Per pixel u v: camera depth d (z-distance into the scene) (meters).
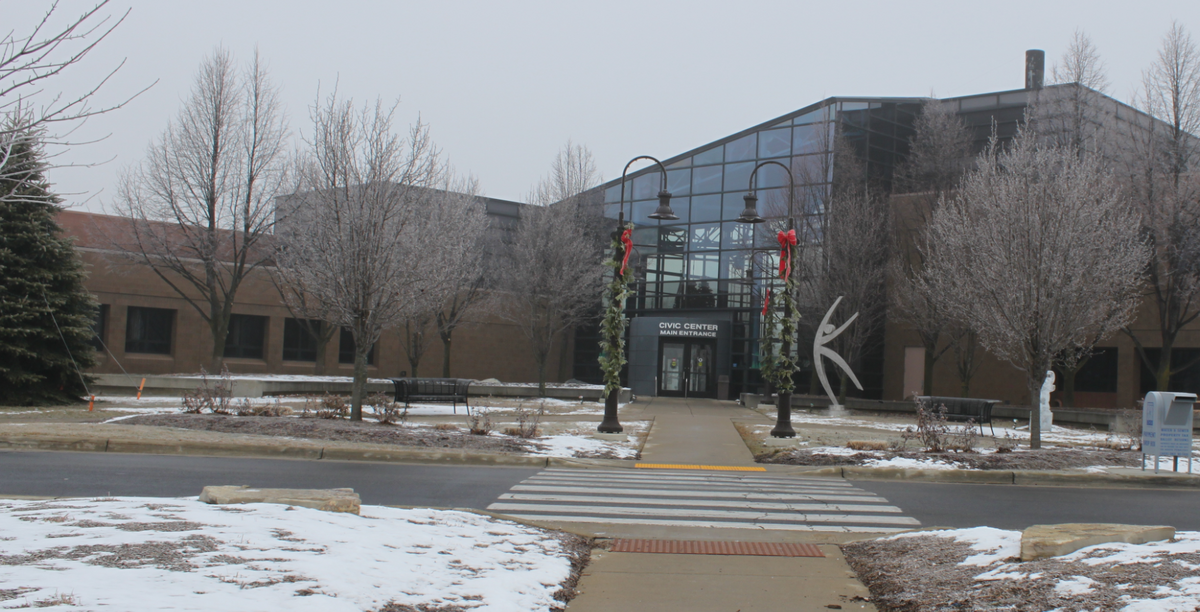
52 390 24.81
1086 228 19.25
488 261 39.53
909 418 29.92
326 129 20.66
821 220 34.97
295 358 39.47
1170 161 27.31
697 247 43.03
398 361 41.69
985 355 34.19
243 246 31.66
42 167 5.35
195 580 4.89
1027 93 38.88
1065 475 14.01
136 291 35.06
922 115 37.38
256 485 11.11
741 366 41.28
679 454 16.86
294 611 4.40
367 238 19.00
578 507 10.28
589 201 40.22
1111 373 35.53
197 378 28.73
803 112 40.47
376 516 7.91
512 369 44.94
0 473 11.34
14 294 24.30
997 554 6.63
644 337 41.69
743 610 5.79
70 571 4.99
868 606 5.92
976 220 25.75
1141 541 6.55
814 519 9.82
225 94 31.06
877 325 36.22
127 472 11.83
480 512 9.00
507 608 5.12
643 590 6.30
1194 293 27.33
